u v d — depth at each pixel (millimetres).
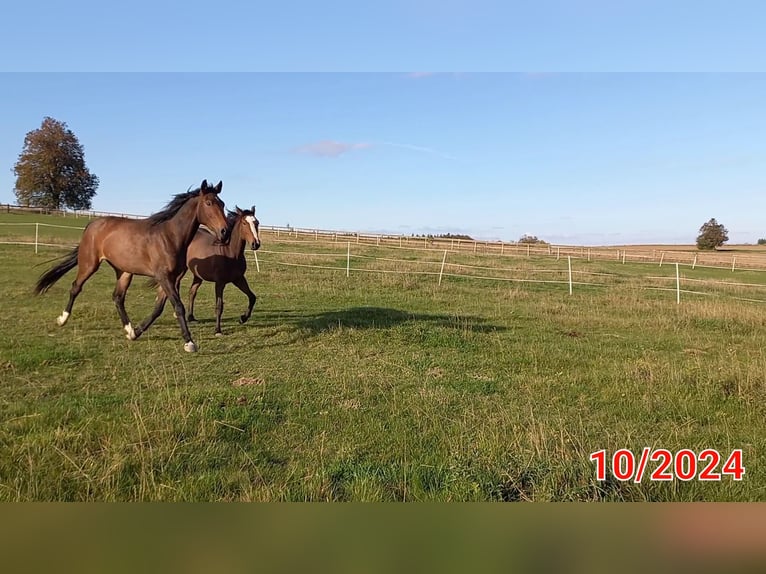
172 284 7902
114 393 5609
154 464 3752
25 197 56469
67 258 9094
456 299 14922
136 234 7871
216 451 4125
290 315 11320
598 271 27297
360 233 43312
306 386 6133
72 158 57094
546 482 3457
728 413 5469
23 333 8438
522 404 5684
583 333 10539
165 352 7688
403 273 19672
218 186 7906
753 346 9570
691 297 17453
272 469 3893
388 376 6652
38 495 3195
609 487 3494
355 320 10641
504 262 28719
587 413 5434
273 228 45188
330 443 4406
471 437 4527
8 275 15328
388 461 4066
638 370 7098
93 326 9266
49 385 5840
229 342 8531
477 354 8211
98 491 3330
